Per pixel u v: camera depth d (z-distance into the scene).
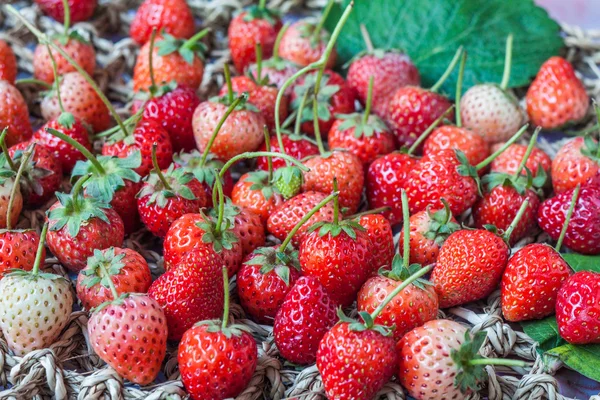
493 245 0.46
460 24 0.58
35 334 0.44
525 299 0.45
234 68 0.58
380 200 0.50
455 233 0.46
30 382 0.43
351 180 0.49
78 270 0.47
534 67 0.57
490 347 0.45
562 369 0.45
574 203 0.47
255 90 0.53
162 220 0.48
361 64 0.55
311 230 0.45
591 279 0.44
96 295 0.45
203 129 0.51
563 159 0.51
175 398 0.42
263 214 0.49
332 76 0.55
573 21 0.72
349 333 0.41
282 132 0.52
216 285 0.44
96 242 0.46
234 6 0.60
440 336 0.42
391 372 0.42
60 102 0.52
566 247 0.50
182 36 0.58
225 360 0.42
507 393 0.44
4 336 0.45
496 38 0.58
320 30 0.57
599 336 0.45
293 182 0.49
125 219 0.49
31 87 0.56
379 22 0.59
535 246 0.46
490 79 0.57
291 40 0.57
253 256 0.46
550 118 0.55
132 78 0.58
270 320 0.46
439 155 0.49
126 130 0.50
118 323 0.42
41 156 0.50
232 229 0.47
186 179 0.48
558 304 0.45
